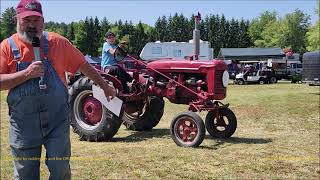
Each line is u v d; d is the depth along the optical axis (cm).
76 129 794
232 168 572
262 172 555
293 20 8981
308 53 1867
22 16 271
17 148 283
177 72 791
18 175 288
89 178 520
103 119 766
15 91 277
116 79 786
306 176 538
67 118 291
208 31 9881
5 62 274
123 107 761
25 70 264
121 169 564
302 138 801
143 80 814
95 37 8688
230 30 9900
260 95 1791
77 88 790
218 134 809
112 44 821
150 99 883
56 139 283
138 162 601
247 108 1284
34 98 276
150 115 891
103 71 820
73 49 297
